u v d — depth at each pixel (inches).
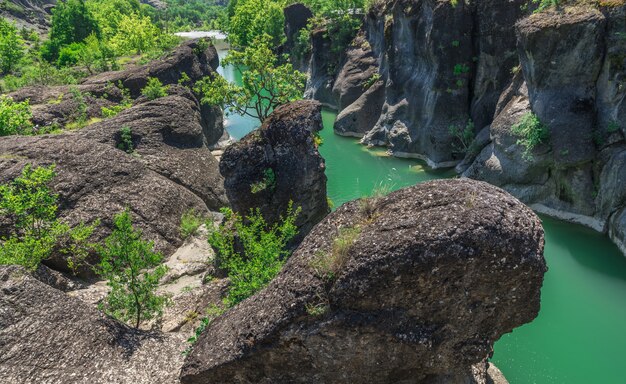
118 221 530.3
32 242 589.3
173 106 1083.9
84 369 451.5
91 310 510.3
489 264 343.9
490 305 361.4
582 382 585.9
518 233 349.1
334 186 1262.3
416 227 356.8
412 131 1414.9
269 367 392.5
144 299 548.4
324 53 2078.0
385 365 371.9
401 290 351.6
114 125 989.8
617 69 861.2
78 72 1843.0
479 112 1264.8
